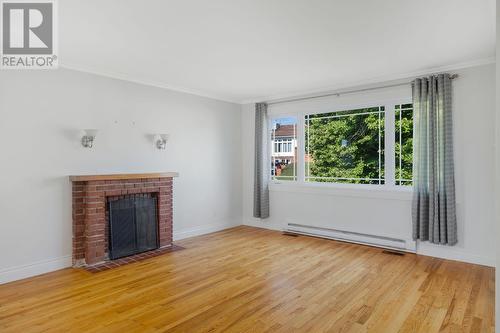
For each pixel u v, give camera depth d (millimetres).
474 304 2672
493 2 2256
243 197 6051
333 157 5020
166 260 3887
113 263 3777
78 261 3680
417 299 2771
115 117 4145
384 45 3121
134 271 3504
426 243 4035
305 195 5227
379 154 4559
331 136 5043
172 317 2467
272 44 3088
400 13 2430
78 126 3777
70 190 3695
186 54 3381
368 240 4453
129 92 4305
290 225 5309
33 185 3410
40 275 3393
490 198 3592
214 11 2395
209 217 5434
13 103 3279
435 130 3836
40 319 2434
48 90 3531
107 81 4066
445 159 3750
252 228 5758
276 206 5594
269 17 2502
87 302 2729
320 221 5055
